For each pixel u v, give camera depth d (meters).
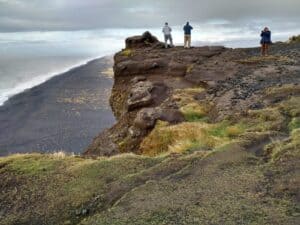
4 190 12.95
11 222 11.43
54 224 11.09
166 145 18.48
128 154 14.52
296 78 23.77
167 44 39.59
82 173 13.19
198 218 9.70
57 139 34.78
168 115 21.20
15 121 40.81
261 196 10.41
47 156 14.98
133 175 12.60
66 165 13.99
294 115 16.69
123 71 33.31
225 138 15.99
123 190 11.88
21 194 12.59
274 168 11.82
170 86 27.31
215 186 11.18
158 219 9.88
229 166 12.35
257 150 13.45
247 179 11.37
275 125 15.91
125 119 25.42
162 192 11.19
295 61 28.84
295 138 13.48
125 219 10.10
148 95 25.78
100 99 49.44
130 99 26.05
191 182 11.59
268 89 21.62
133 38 41.16
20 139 35.12
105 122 39.69
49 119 41.19
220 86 24.50
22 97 52.09
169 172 12.57
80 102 48.12
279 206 9.87
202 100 22.62
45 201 12.06
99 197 11.73
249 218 9.47
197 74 28.14
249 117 17.77
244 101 20.48
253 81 24.33
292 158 12.19
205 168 12.38
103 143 24.52
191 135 17.67
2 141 34.75
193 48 37.91
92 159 14.61
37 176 13.41
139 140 21.38
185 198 10.71
